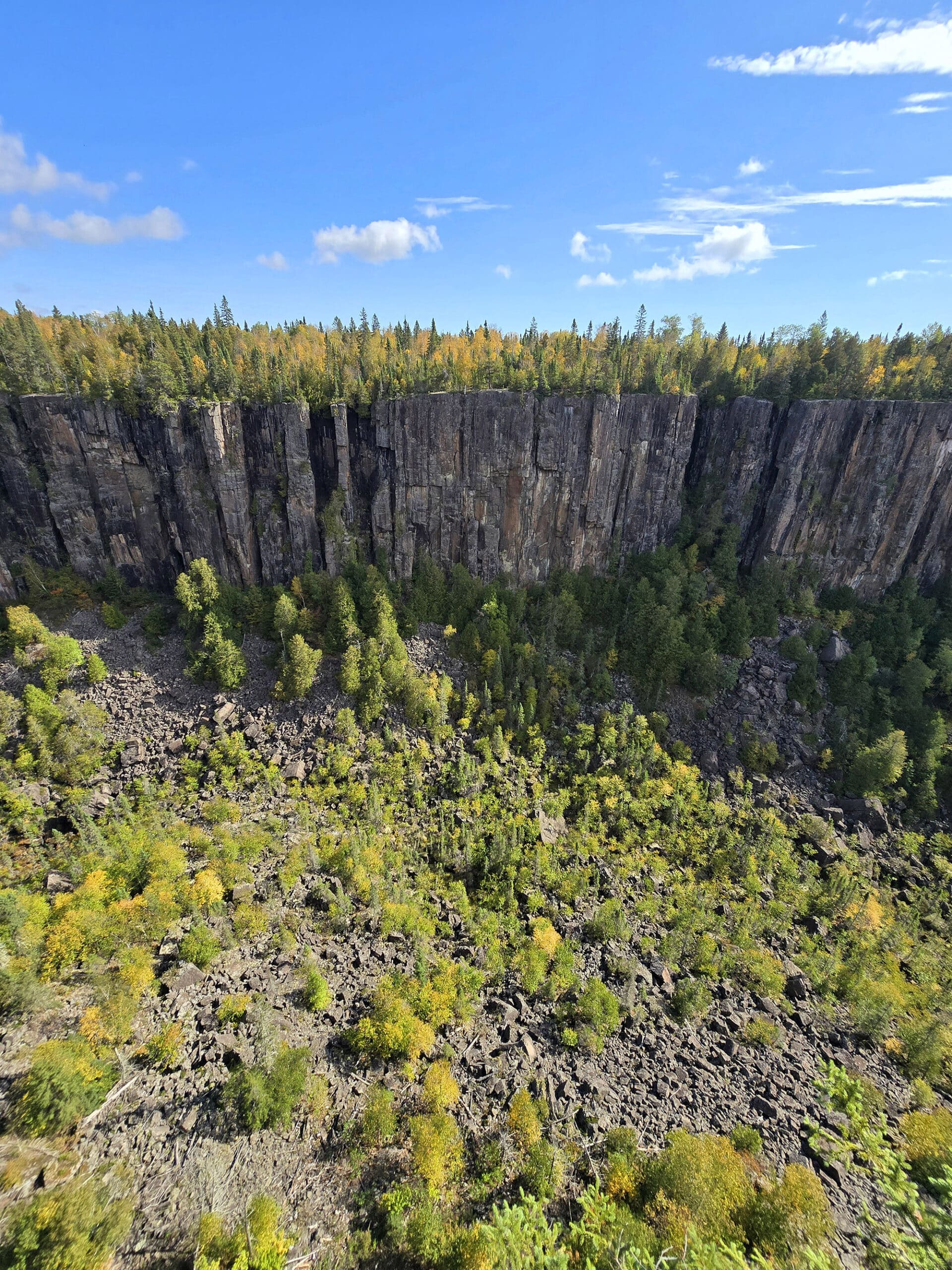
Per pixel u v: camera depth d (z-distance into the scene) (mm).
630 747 102688
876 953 79938
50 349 122000
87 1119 44375
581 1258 37812
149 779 91062
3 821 81188
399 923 66812
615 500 132500
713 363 137875
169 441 114438
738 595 128750
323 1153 45406
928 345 143625
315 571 126188
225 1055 50312
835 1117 54156
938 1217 30328
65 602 116062
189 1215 40375
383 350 139375
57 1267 34625
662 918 78688
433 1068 51094
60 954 55969
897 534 126188
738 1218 42375
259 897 68938
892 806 103562
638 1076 55844
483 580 131000
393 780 92312
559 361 129125
